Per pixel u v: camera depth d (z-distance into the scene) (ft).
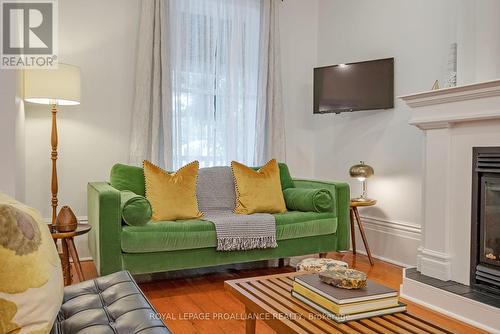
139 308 4.01
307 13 14.23
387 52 11.66
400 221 11.19
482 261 7.65
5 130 7.75
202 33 12.07
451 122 8.07
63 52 10.68
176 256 8.47
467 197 7.93
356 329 3.94
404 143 11.10
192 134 12.01
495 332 6.67
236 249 8.95
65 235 7.73
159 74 11.32
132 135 11.21
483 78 8.35
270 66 13.07
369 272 10.21
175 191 9.40
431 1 10.38
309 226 9.88
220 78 12.40
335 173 13.52
